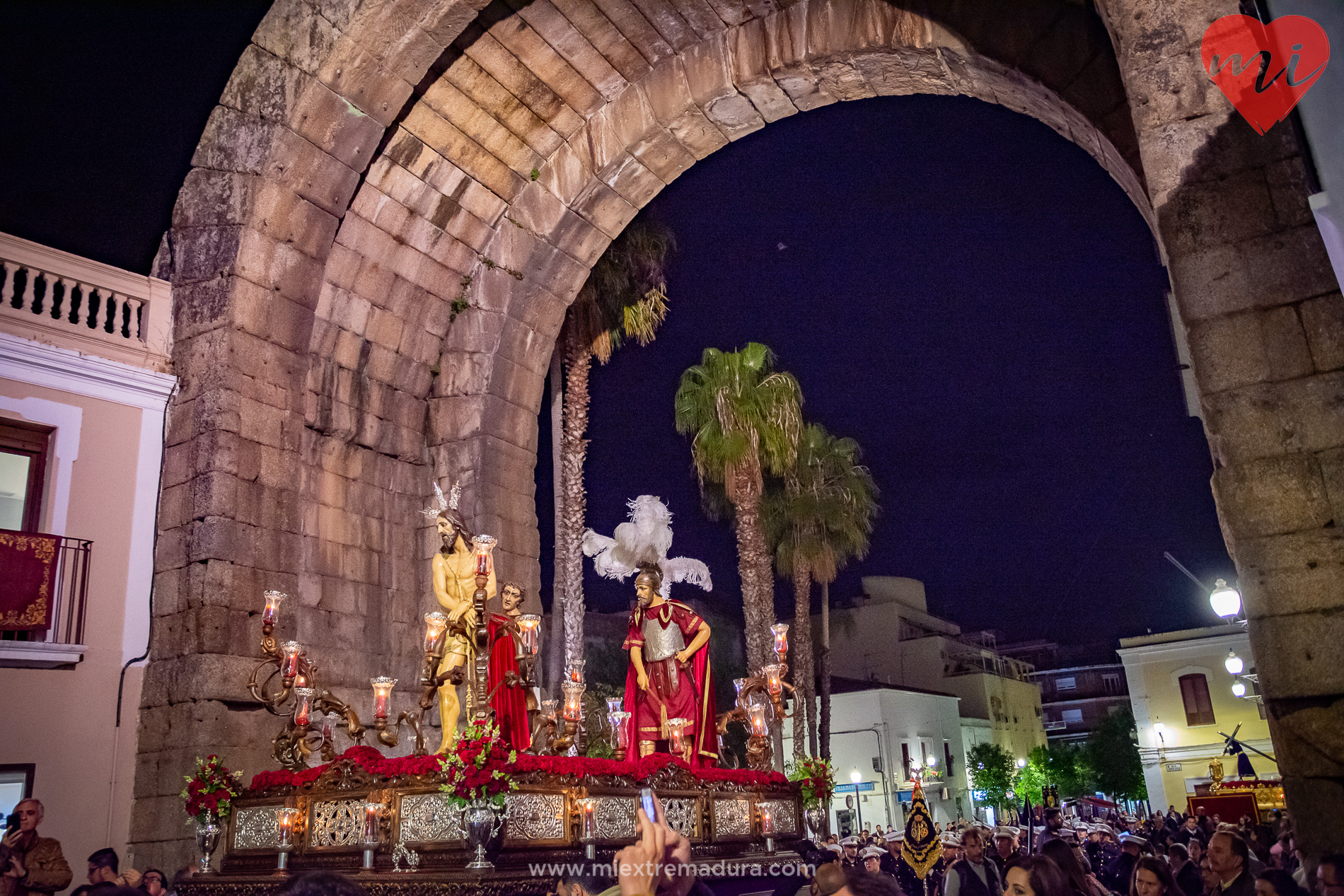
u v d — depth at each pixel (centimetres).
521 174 1597
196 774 1011
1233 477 634
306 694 960
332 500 1403
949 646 5194
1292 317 639
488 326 1595
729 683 3394
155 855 1084
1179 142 687
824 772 1167
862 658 5034
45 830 1045
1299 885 561
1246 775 2025
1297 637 598
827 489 2766
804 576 2745
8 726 1038
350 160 1348
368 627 1412
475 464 1541
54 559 1087
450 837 734
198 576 1166
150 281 1267
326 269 1423
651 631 1062
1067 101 1158
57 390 1145
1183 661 4012
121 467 1189
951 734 4641
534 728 937
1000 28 1212
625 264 2136
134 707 1152
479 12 1328
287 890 352
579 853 771
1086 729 6638
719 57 1505
